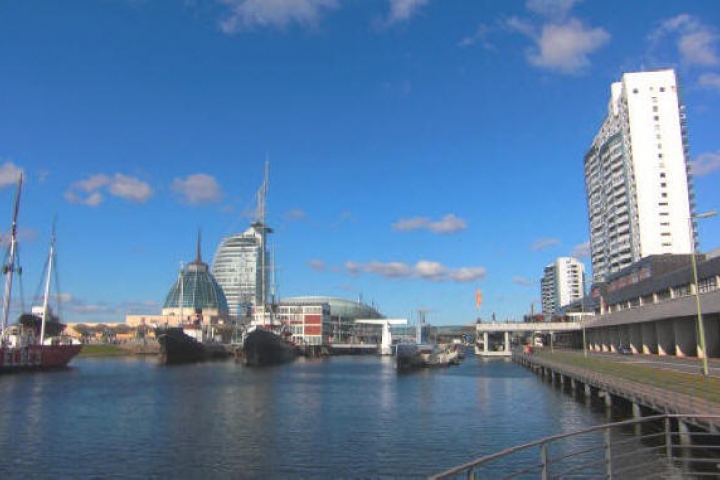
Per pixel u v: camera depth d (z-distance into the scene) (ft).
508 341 622.13
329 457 121.19
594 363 250.78
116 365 478.59
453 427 157.79
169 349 527.81
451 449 128.67
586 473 97.30
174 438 141.38
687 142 608.60
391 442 136.87
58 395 236.63
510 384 291.38
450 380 322.96
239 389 268.82
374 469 111.45
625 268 462.19
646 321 323.16
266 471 110.32
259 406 203.82
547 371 312.71
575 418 166.30
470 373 382.22
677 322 288.92
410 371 416.26
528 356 403.54
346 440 139.33
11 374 360.07
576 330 563.07
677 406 104.12
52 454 124.36
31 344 402.72
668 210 588.09
